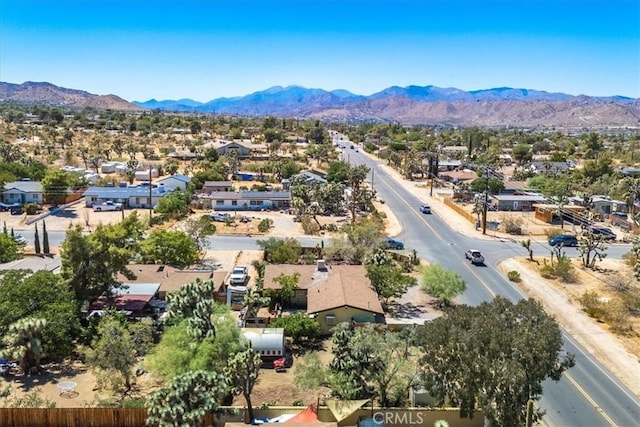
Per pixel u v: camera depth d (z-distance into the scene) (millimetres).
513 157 181375
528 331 30219
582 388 40719
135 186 110625
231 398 38125
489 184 115188
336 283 54500
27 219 90750
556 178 132000
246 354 34531
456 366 30906
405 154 170500
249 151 174375
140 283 54969
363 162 177125
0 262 61969
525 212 105250
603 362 45156
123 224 59375
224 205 103312
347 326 41812
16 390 38938
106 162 150250
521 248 80188
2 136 196250
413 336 37312
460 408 31781
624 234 88625
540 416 31766
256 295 49906
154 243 64375
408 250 77125
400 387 37000
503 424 29688
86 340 45062
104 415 33781
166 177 123875
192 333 37938
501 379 29047
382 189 128000
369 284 55594
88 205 101812
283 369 42906
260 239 81438
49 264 59375
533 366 29250
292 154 177375
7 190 100438
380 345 37188
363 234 70688
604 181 124688
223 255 73688
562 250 78812
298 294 56406
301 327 46906
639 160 175875
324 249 70625
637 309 56594
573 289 62688
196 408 29938
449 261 73188
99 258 48906
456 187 120562
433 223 95250
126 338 39438
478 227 91875
